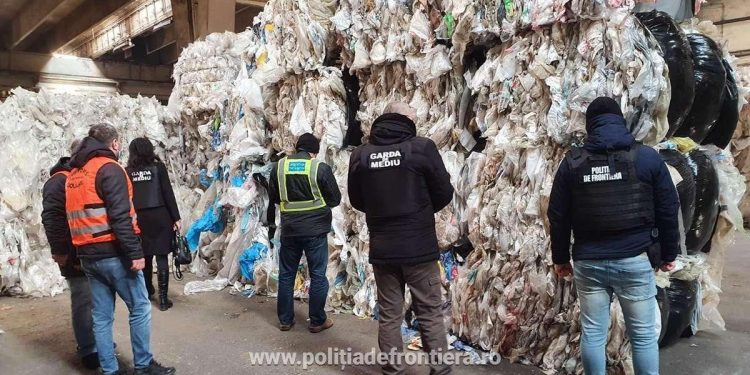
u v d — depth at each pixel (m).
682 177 3.03
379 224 2.75
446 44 3.72
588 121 2.38
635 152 2.25
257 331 3.86
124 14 14.83
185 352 3.49
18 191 5.04
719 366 3.14
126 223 2.77
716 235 3.64
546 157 3.11
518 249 3.20
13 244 4.99
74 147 3.26
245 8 15.62
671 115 3.04
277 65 4.87
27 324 4.17
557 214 2.42
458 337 3.55
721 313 4.10
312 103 4.57
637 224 2.24
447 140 3.80
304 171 3.61
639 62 2.74
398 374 2.80
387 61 4.02
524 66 3.26
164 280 4.39
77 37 15.39
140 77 19.05
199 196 6.40
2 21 15.63
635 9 3.42
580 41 2.94
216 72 6.01
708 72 3.29
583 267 2.36
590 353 2.40
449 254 3.78
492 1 3.34
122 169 2.84
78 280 3.20
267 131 5.12
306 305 4.43
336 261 4.38
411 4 3.87
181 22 13.10
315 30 4.51
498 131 3.43
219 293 4.89
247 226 5.04
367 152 2.78
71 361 3.42
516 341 3.23
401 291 2.84
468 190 3.61
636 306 2.29
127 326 4.01
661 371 3.08
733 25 10.77
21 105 5.39
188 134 6.54
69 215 2.88
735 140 7.67
